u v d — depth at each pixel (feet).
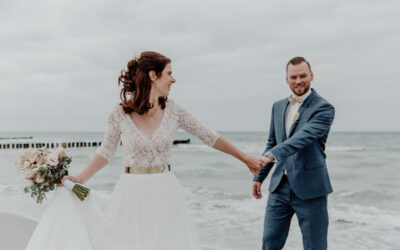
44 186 6.68
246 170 48.03
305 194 8.45
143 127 6.61
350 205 24.39
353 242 15.42
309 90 9.01
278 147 8.14
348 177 41.29
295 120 8.86
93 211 6.76
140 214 6.41
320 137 8.57
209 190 31.78
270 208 9.25
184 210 6.77
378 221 19.35
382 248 14.53
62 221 6.54
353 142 132.87
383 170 47.65
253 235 16.01
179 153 83.61
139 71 6.54
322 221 8.50
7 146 123.85
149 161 6.48
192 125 7.09
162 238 6.38
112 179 38.22
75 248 6.33
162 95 6.72
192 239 6.64
